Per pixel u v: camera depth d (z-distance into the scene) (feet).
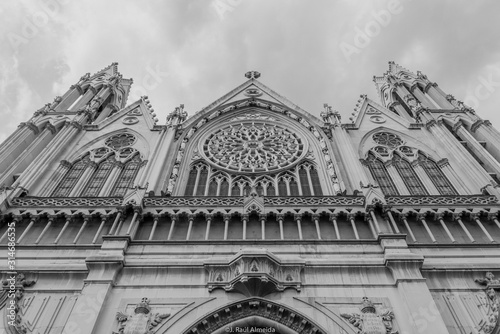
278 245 63.31
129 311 53.16
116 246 61.36
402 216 69.72
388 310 53.11
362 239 64.13
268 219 70.28
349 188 83.15
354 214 69.87
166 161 91.97
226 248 62.75
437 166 94.48
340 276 58.13
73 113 114.52
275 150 102.12
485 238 67.00
